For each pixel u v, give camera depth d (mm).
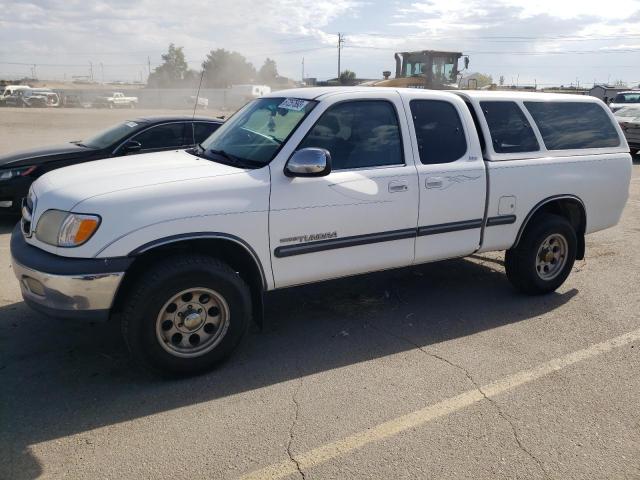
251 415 3387
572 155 5328
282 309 5051
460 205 4688
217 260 3770
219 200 3684
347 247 4230
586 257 6820
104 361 4020
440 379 3844
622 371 3992
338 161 4172
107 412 3396
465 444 3135
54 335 4391
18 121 28078
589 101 5621
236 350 4180
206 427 3258
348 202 4137
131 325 3543
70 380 3756
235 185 3750
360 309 5074
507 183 4898
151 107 54656
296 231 3980
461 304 5227
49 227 3553
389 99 4418
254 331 4590
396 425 3301
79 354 4109
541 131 5199
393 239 4414
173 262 3605
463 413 3436
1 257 6266
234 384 3746
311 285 5656
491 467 2949
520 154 5012
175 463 2945
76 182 3777
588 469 2947
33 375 3809
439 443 3139
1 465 2908
